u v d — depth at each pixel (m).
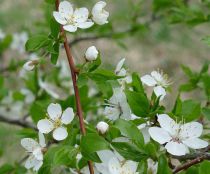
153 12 0.55
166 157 0.25
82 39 0.51
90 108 0.33
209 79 0.34
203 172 0.23
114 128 0.25
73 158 0.24
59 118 0.26
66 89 0.52
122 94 0.28
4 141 0.63
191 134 0.25
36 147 0.27
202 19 0.41
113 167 0.24
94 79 0.25
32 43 0.26
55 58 0.26
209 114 0.28
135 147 0.24
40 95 0.46
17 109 0.55
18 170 0.37
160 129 0.25
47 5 0.28
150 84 0.29
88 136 0.23
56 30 0.26
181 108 0.28
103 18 0.27
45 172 0.25
